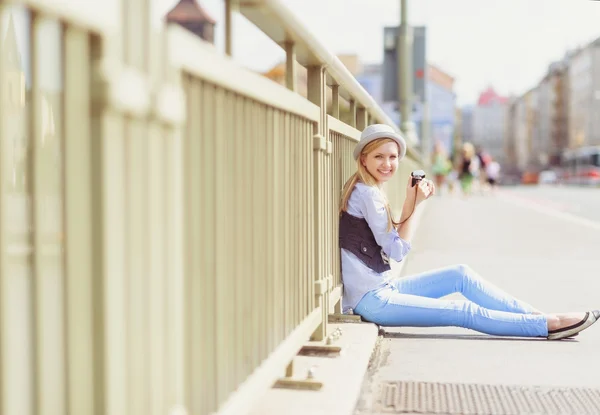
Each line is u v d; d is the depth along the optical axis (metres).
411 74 16.83
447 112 75.94
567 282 6.61
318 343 3.48
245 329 2.24
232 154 2.10
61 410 1.32
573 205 22.23
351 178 4.14
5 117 1.11
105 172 1.32
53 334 1.50
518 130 137.62
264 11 2.38
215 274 1.94
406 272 7.20
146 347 1.51
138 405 1.48
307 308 3.21
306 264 3.19
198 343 1.83
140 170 1.47
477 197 29.66
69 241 1.27
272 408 2.60
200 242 1.84
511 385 3.18
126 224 1.41
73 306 1.29
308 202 3.23
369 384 3.19
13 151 1.25
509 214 17.58
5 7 1.06
